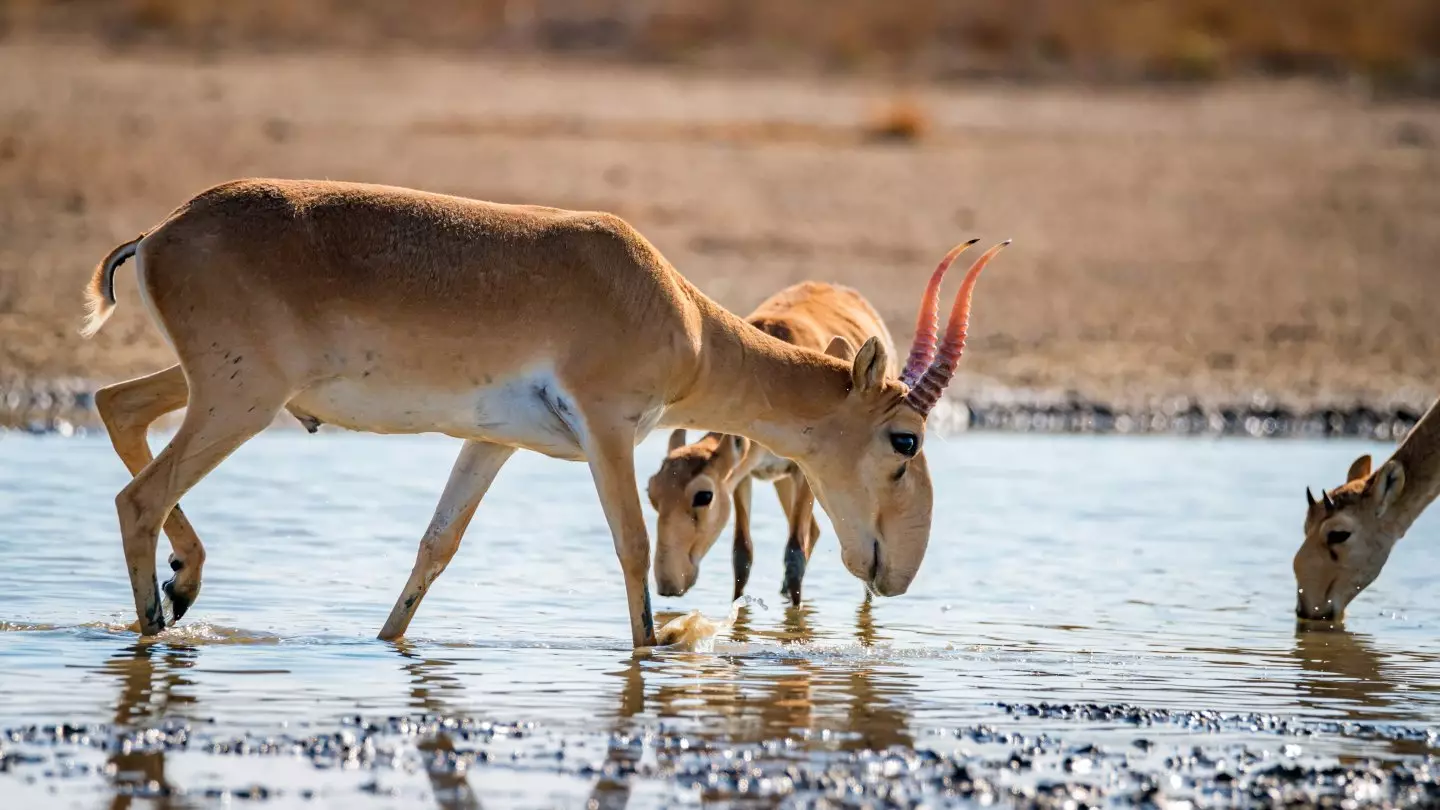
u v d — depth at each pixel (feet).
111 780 72.08
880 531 106.63
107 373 209.56
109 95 370.94
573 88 437.17
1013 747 81.92
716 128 388.16
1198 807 73.41
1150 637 110.73
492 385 97.55
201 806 69.36
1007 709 89.40
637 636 101.19
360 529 139.13
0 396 196.24
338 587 117.29
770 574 133.90
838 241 298.56
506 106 400.06
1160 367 242.58
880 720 86.22
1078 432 212.43
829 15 549.95
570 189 317.83
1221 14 569.23
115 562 121.70
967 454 190.90
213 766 74.43
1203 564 136.46
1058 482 173.78
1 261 249.55
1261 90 504.43
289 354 94.99
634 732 81.97
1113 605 120.98
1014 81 499.51
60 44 444.96
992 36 540.52
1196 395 229.04
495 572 125.29
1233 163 383.45
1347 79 528.22
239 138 334.85
